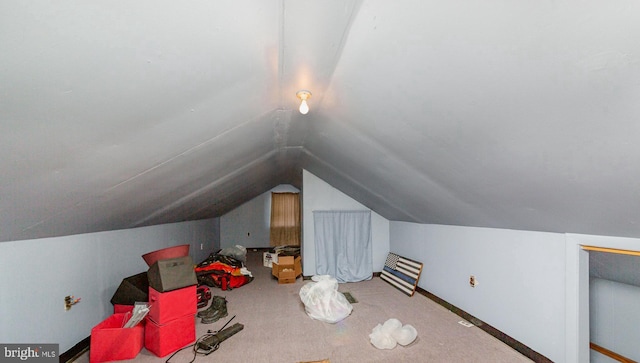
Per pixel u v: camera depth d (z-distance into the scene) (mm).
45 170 1254
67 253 2213
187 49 947
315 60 1310
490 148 1447
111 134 1243
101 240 2629
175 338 2254
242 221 7426
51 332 2047
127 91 1016
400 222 4410
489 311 2561
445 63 1063
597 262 2064
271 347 2312
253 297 3668
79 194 1671
